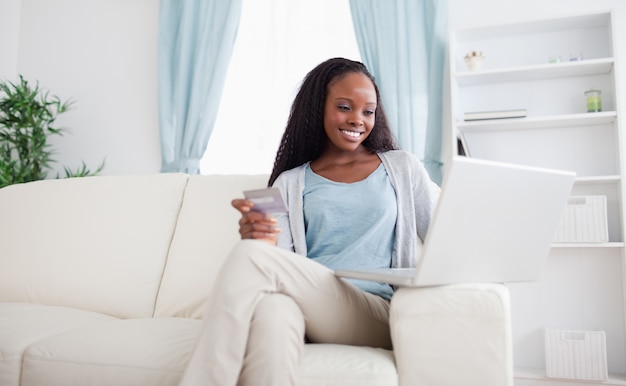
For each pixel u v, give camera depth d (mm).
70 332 1331
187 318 1538
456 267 986
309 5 3133
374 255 1352
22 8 3711
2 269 1840
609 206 2635
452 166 882
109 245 1764
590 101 2590
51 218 1874
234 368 927
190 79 3195
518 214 1019
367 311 1164
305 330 1111
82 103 3537
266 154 3135
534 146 2771
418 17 2832
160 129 3232
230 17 3117
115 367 1177
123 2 3533
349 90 1466
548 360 2400
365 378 968
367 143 1638
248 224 1164
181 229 1734
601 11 2529
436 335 975
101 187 1901
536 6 2807
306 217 1446
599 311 2594
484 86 2861
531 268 1140
